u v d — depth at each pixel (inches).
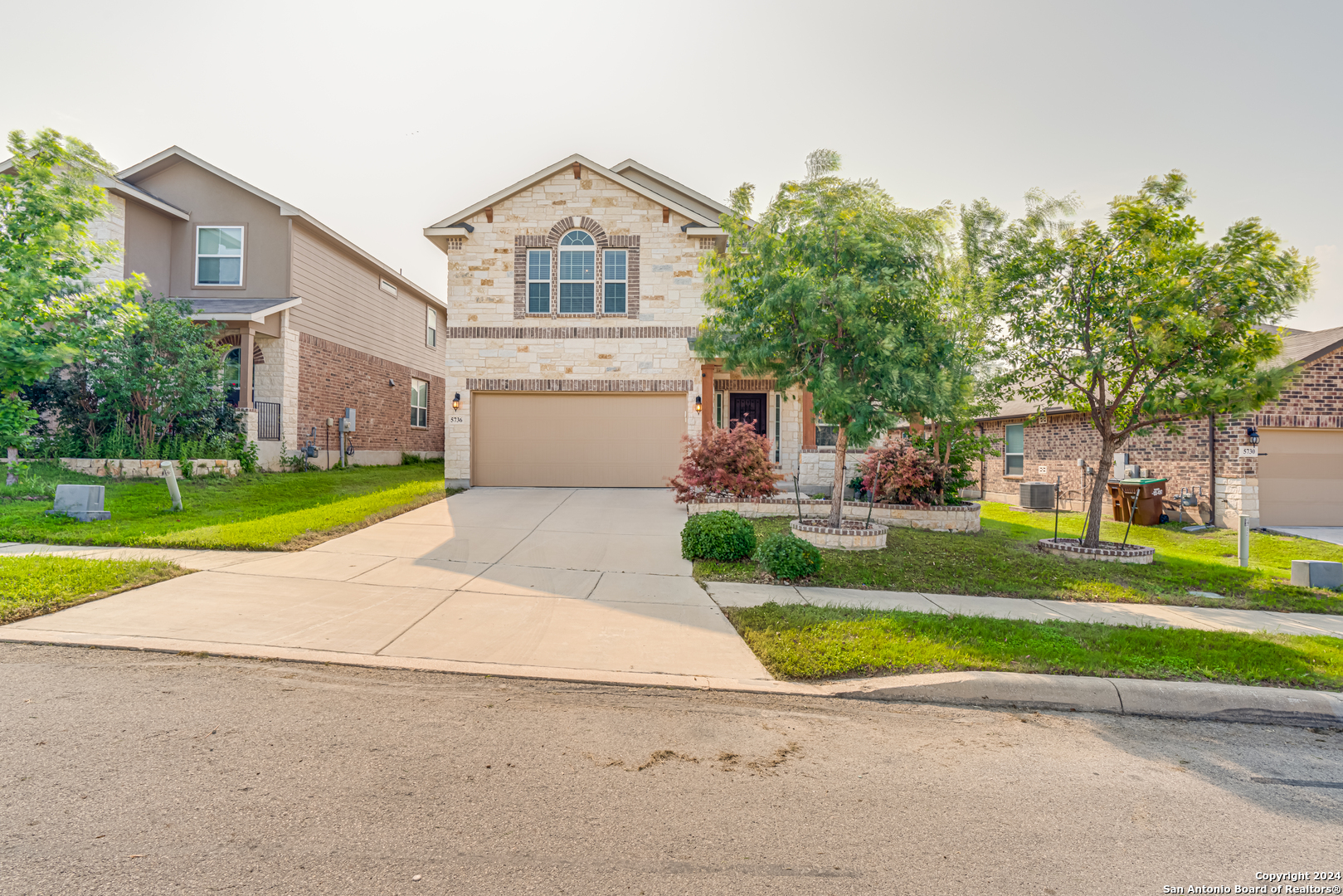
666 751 153.9
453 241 616.7
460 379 611.8
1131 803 139.0
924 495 500.4
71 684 175.5
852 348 388.8
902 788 140.9
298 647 209.6
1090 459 684.7
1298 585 360.5
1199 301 362.0
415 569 318.3
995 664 211.3
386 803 124.4
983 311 410.9
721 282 426.0
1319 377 575.5
